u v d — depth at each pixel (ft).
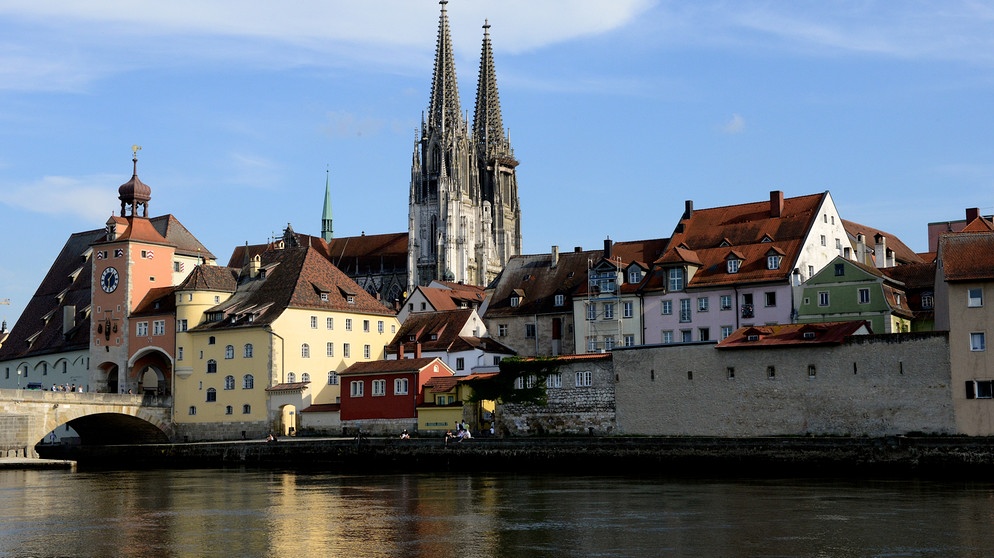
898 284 478.18
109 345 570.46
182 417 543.80
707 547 220.64
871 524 241.55
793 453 352.69
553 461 389.39
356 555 217.97
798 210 504.02
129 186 588.91
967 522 242.17
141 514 278.26
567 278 550.36
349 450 434.71
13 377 633.20
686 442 368.68
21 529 253.65
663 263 497.87
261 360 522.47
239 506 292.61
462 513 271.28
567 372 434.71
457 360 534.78
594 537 233.35
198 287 547.90
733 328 481.87
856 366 377.71
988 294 360.07
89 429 560.20
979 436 347.15
